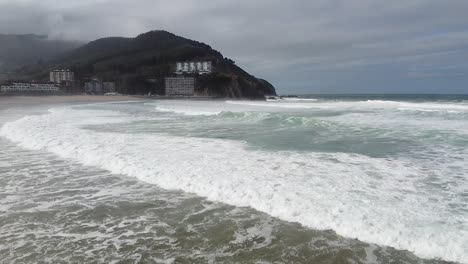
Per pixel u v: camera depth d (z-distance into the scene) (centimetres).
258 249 473
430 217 544
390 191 669
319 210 578
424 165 879
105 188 741
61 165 941
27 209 621
